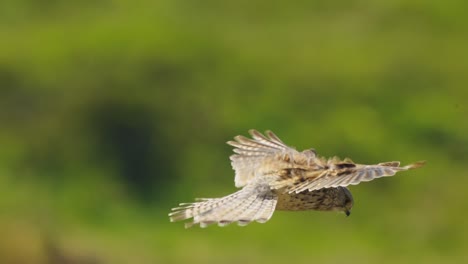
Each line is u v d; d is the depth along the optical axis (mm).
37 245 22297
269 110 29656
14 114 29203
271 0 36344
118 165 28047
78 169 27656
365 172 8070
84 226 25391
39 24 34094
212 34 33312
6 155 27641
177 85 30391
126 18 33938
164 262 23906
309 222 26203
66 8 35281
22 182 26750
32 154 27891
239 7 35906
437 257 25297
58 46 31719
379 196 27078
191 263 23938
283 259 24500
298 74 31297
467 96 30719
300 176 8922
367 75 31375
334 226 26203
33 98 29578
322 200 9242
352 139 28531
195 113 29422
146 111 29281
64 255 22641
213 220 8086
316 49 33062
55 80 30125
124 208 26672
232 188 27641
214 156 28391
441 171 27859
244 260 24266
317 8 36250
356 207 26750
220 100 29969
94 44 31719
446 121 29531
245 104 29922
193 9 35531
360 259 24578
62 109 29203
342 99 30312
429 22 34812
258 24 35062
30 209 24438
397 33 34438
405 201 26938
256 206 8398
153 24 33250
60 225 24625
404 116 29719
